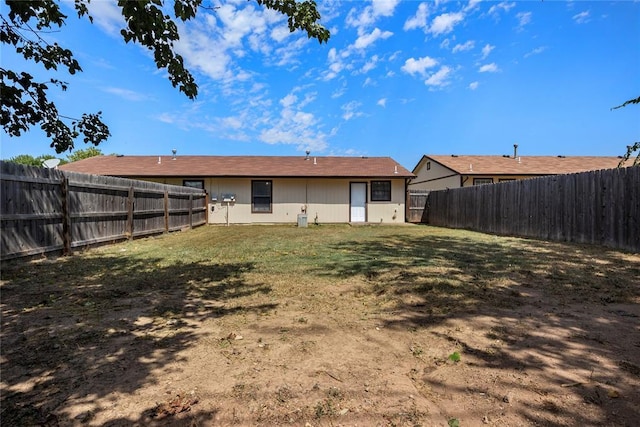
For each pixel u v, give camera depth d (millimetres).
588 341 2674
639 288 4141
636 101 4500
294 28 3631
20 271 5316
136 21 2848
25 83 3758
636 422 1685
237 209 17156
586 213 8203
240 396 1969
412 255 6797
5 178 5496
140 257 6727
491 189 12273
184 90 3551
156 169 17203
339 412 1816
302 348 2631
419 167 26250
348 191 17656
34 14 3104
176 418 1764
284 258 6590
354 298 3939
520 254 6797
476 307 3527
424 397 1954
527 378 2131
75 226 7273
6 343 2705
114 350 2588
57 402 1897
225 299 3932
